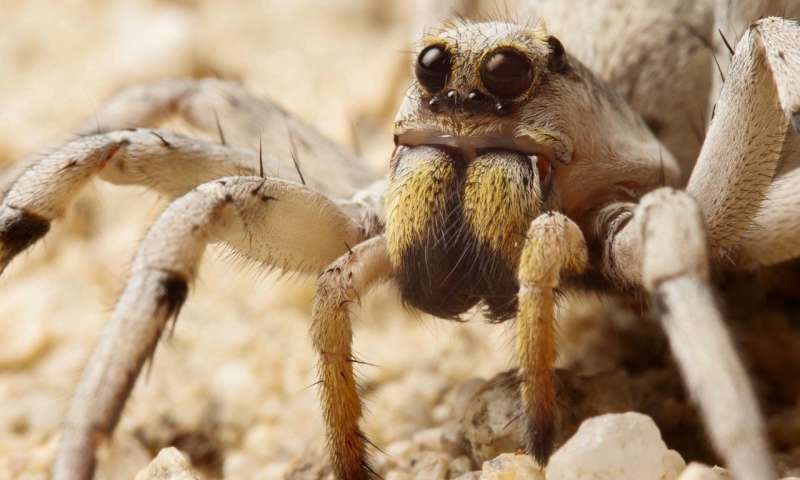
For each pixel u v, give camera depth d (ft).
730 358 0.20
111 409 0.21
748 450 0.20
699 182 0.23
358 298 0.23
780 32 0.22
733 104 0.23
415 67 0.23
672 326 0.21
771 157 0.23
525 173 0.23
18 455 0.25
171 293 0.22
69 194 0.23
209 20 0.44
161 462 0.23
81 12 0.44
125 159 0.24
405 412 0.26
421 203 0.23
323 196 0.23
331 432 0.22
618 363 0.26
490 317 0.23
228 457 0.26
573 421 0.23
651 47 0.26
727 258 0.23
